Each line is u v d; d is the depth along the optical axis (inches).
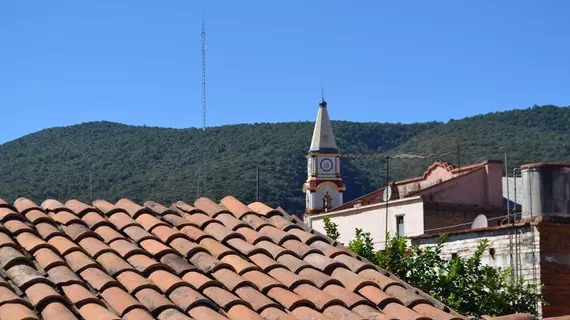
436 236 963.3
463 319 311.0
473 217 1653.5
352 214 1802.4
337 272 341.1
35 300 277.6
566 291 814.5
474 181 1731.1
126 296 288.0
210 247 354.9
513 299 584.4
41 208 393.7
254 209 425.7
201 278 312.5
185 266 326.6
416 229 1626.5
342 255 365.7
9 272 306.3
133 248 340.5
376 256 584.4
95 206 406.3
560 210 868.0
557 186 871.7
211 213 413.1
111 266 317.7
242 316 281.6
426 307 319.0
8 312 263.1
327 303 303.1
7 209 384.2
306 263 345.4
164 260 333.4
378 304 315.3
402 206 1673.2
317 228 1925.4
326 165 2632.9
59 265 313.1
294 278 323.6
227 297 295.9
